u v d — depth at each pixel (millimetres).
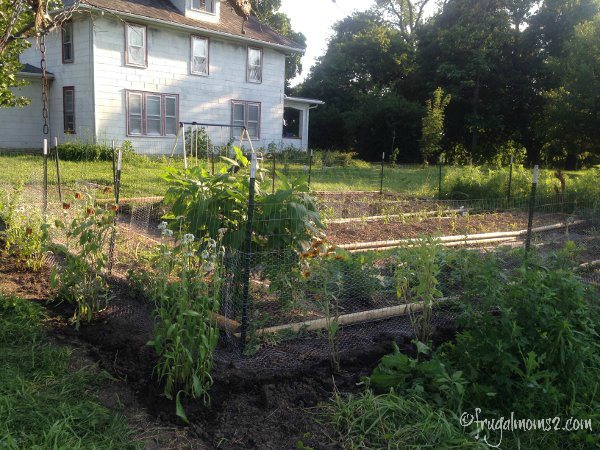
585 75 25391
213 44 22547
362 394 3947
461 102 35375
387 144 34312
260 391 3939
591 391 4051
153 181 13602
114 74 19625
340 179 18844
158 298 4855
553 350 4035
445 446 3338
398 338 4969
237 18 24531
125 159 17625
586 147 28594
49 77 20500
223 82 23172
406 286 5332
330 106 39844
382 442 3443
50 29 5266
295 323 4969
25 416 3307
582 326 4301
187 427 3500
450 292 5676
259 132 25016
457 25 34500
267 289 5234
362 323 5340
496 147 36750
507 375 3938
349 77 42594
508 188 14289
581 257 8242
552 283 4383
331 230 9922
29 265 6223
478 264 5102
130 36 19859
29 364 4004
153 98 20953
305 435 3484
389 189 16938
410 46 41875
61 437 3119
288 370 4273
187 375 3793
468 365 4078
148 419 3561
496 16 34688
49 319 4902
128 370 4102
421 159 34062
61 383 3803
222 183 5246
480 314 4504
